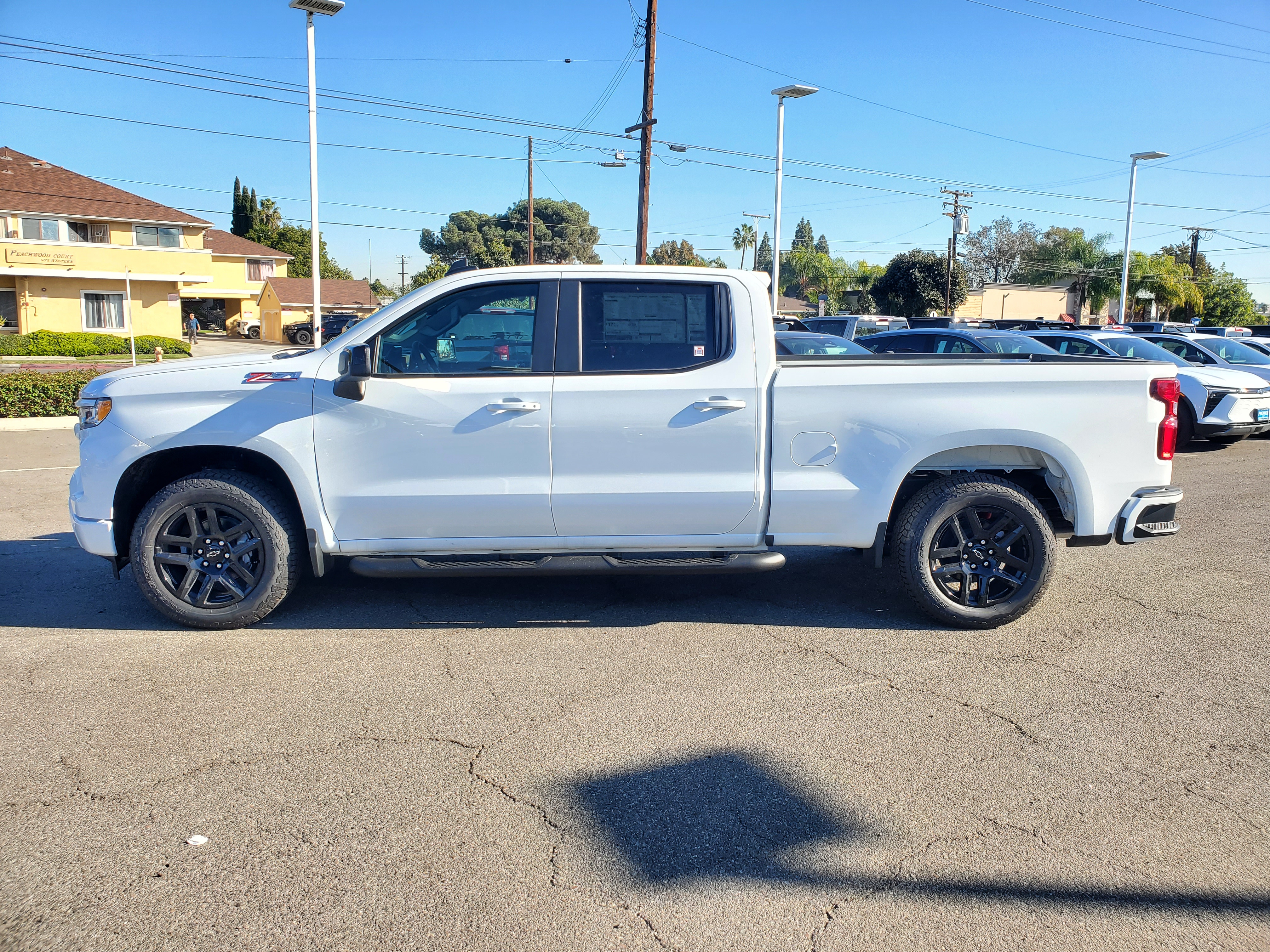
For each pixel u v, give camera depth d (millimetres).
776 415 4773
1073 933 2520
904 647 4789
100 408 4836
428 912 2602
